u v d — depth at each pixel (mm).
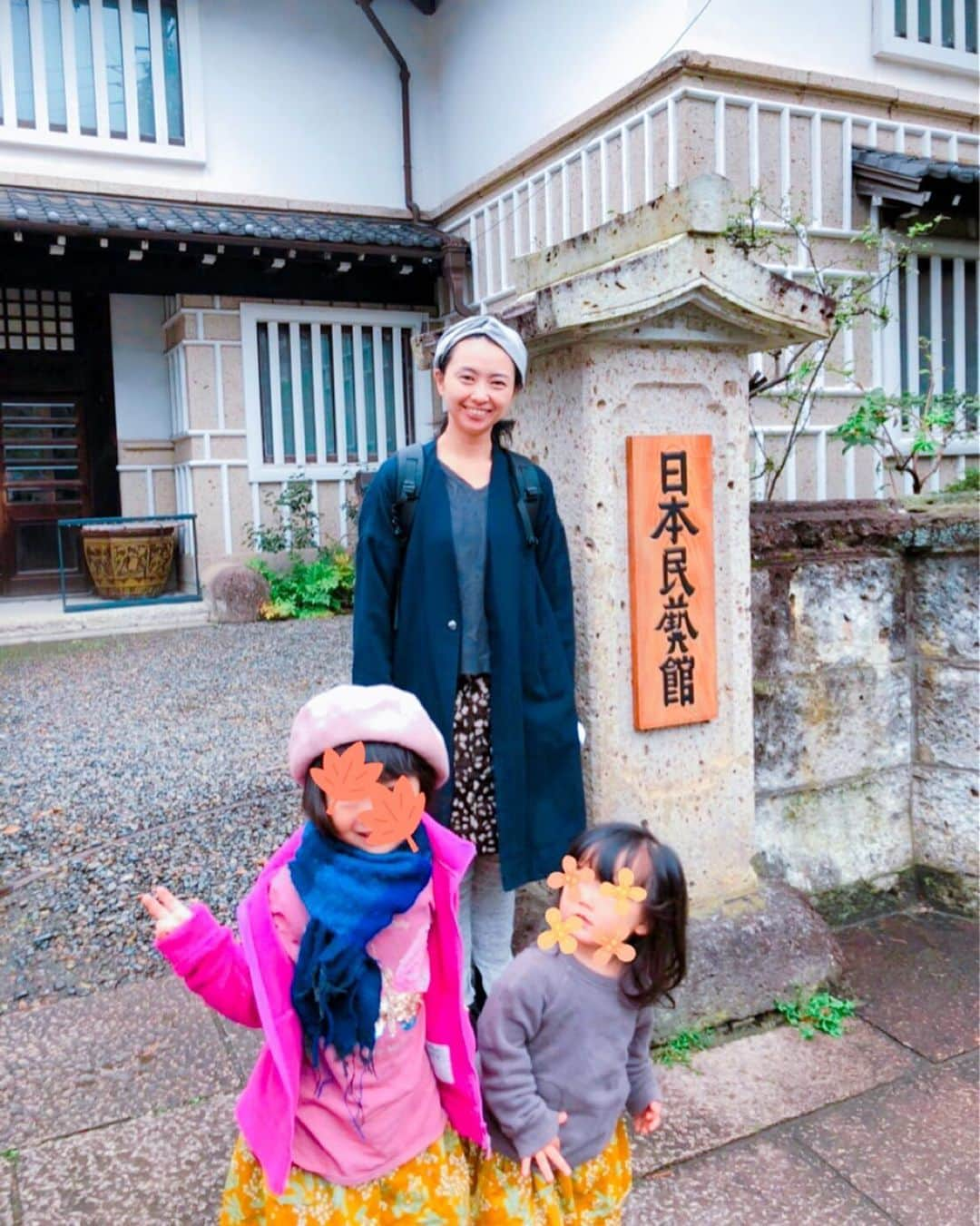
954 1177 1983
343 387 9875
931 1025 2523
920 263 7746
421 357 2477
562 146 7934
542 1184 1489
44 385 9758
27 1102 2258
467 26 9430
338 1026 1297
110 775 4656
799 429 6547
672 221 2287
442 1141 1443
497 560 2080
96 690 6332
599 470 2361
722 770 2604
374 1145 1356
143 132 9070
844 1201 1920
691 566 2463
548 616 2170
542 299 2227
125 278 8719
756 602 2896
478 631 2107
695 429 2488
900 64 7383
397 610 2135
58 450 9906
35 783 4547
